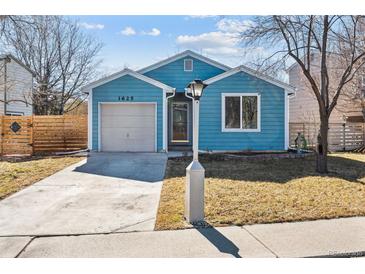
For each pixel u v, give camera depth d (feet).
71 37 97.35
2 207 20.75
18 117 48.03
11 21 33.22
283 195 22.95
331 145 59.36
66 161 38.70
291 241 14.92
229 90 47.26
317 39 34.14
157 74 52.19
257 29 34.22
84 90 45.98
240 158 42.47
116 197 23.17
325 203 20.93
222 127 47.39
